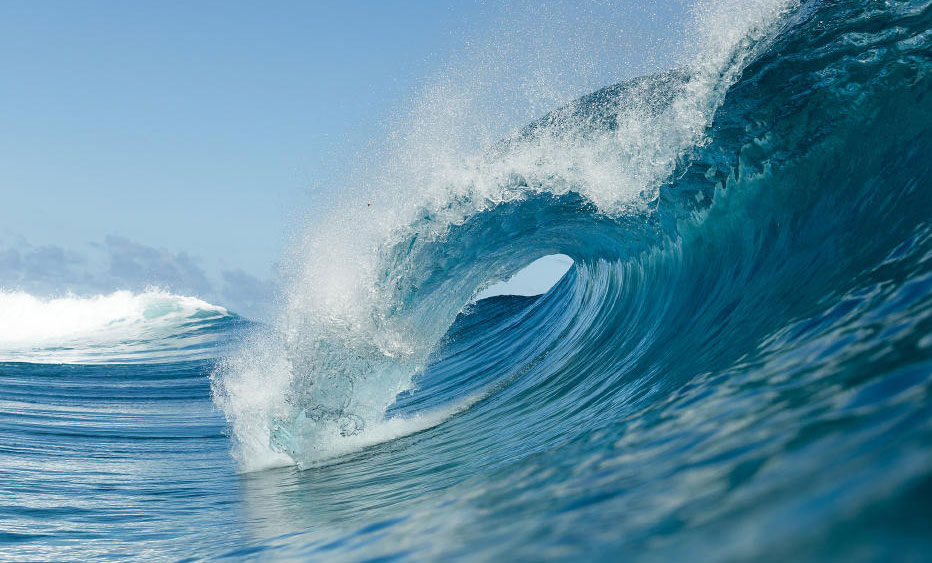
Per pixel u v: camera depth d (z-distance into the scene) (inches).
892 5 186.1
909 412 58.9
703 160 240.8
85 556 155.8
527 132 289.6
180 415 461.4
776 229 208.5
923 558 31.2
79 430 392.5
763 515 45.7
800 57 204.1
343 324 297.1
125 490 240.7
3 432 369.4
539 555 58.6
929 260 122.9
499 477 128.8
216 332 1135.6
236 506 205.2
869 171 177.8
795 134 204.5
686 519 53.4
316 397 289.6
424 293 317.4
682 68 241.6
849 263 155.5
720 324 206.7
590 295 414.3
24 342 1035.3
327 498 193.9
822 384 87.9
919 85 175.3
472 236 310.0
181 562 138.6
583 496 79.5
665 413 122.2
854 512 39.5
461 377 450.9
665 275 289.4
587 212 302.5
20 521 191.2
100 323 1194.0
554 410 252.7
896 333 96.2
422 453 244.2
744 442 74.9
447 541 80.8
